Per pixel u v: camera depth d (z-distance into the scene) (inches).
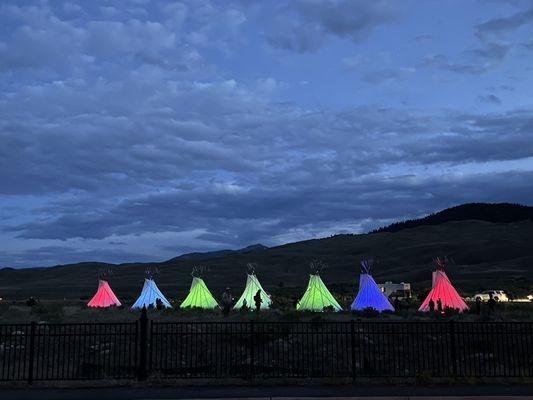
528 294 3430.1
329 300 1893.5
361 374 620.7
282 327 877.8
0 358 727.7
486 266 6240.2
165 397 500.7
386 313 1656.0
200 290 2132.1
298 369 647.8
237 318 1315.2
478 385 564.4
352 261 7524.6
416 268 6604.3
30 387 560.4
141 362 590.2
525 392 519.2
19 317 1371.8
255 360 733.9
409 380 584.1
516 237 7721.5
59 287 6486.2
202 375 613.3
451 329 616.7
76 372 629.6
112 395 513.3
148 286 2192.4
